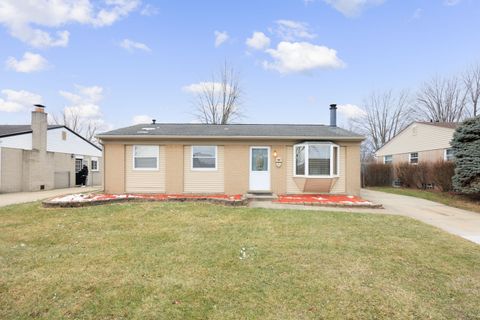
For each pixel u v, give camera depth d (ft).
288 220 24.16
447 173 47.98
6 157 50.70
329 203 32.76
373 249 17.12
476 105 95.30
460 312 10.46
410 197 43.73
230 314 10.12
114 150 41.45
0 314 10.07
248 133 42.47
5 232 20.38
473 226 24.09
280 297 11.32
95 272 13.48
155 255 15.78
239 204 30.96
